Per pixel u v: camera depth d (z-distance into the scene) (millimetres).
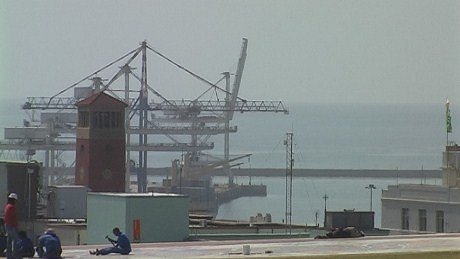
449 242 169125
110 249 153500
